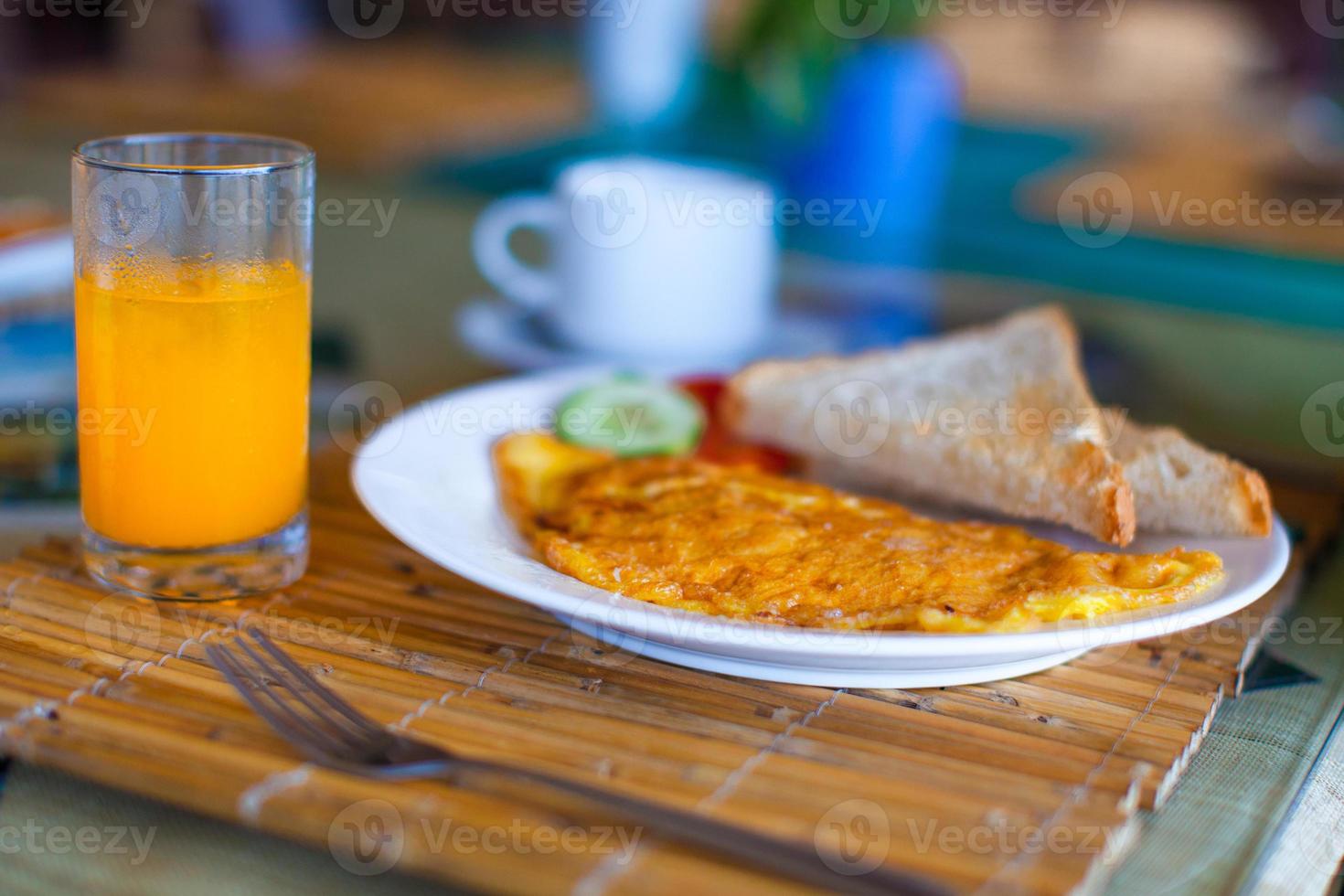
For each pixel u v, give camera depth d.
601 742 0.61
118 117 1.37
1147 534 0.69
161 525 0.66
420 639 0.65
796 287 1.00
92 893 0.57
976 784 0.60
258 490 0.66
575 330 0.89
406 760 0.58
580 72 1.72
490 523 0.69
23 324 0.88
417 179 1.25
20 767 0.61
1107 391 0.87
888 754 0.61
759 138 1.33
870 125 1.12
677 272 0.88
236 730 0.60
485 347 0.88
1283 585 0.70
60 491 0.73
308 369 0.68
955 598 0.63
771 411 0.77
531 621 0.67
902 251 1.08
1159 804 0.60
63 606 0.66
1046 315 0.80
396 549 0.71
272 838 0.59
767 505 0.68
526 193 1.19
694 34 1.56
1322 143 1.45
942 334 0.93
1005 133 1.48
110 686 0.62
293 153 0.68
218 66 1.69
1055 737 0.62
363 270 1.01
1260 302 1.01
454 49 1.90
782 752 0.61
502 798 0.58
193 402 0.65
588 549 0.65
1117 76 1.90
